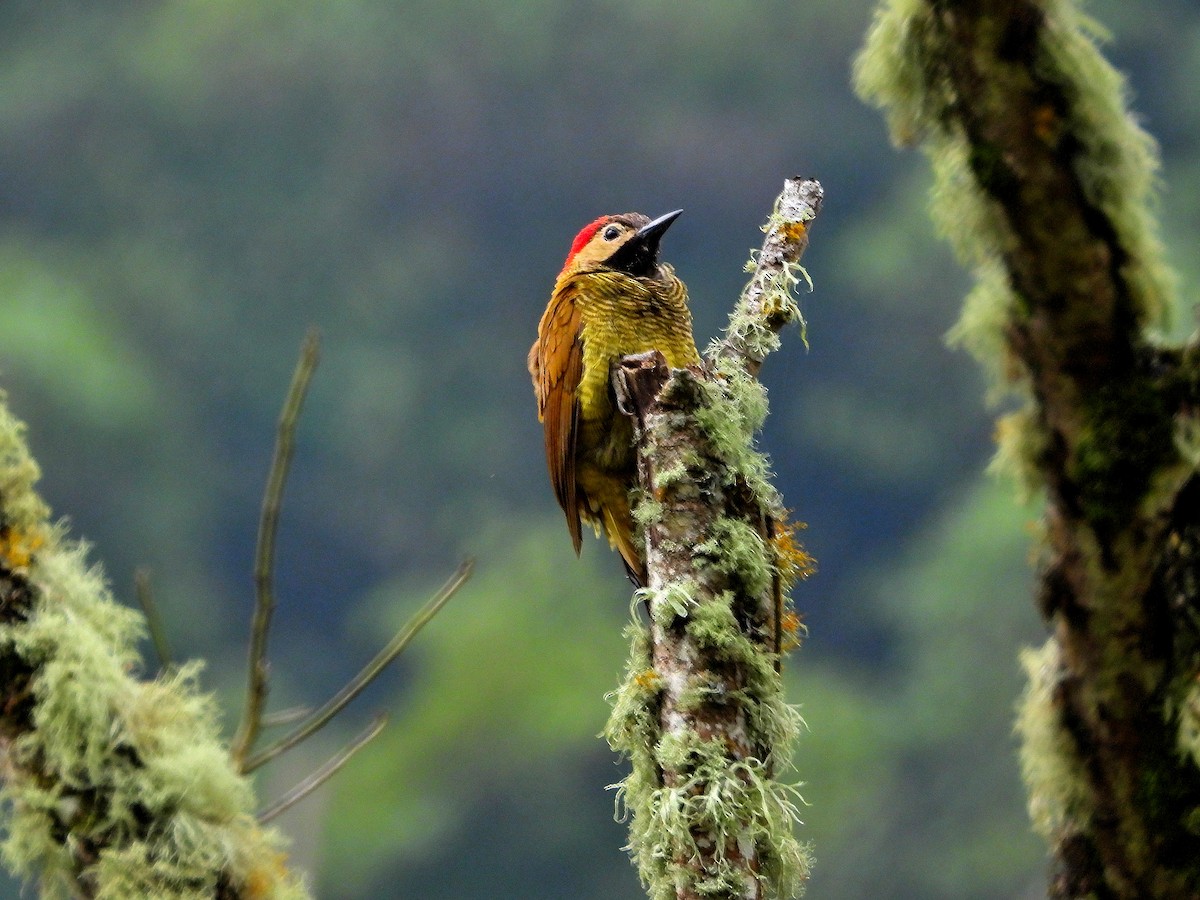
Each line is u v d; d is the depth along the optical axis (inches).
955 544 774.5
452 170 1107.9
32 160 1107.3
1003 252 120.1
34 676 138.9
